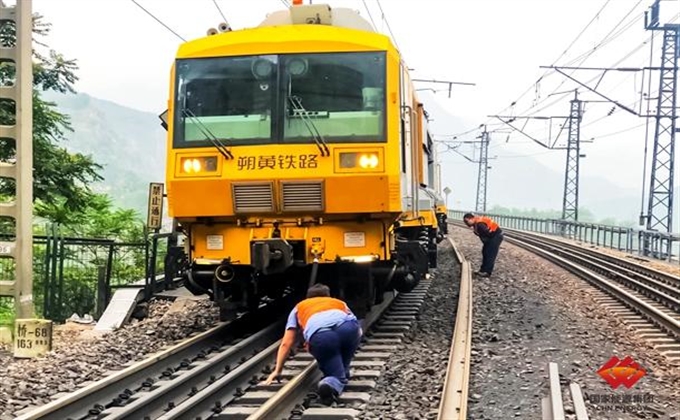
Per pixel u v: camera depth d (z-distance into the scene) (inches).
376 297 434.0
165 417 239.0
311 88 374.6
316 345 278.7
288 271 407.2
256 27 389.7
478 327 433.7
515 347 380.5
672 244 963.3
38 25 585.9
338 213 369.1
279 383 295.6
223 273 378.0
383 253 375.6
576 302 565.0
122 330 429.4
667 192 1134.4
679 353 385.7
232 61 381.1
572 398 275.1
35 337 360.5
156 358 313.6
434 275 717.9
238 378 296.7
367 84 373.7
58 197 606.2
